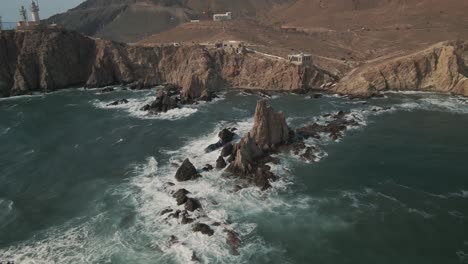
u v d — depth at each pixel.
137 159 81.38
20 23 158.12
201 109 116.88
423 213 57.66
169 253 51.19
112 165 79.06
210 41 179.12
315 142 85.25
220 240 53.09
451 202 60.25
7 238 56.03
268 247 51.56
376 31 197.50
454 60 120.56
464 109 105.19
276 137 81.25
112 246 53.19
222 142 86.44
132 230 56.50
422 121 97.44
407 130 91.44
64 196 67.38
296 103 118.69
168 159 80.44
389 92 124.69
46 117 114.62
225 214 59.12
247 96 131.00
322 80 135.50
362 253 49.97
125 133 98.19
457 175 68.62
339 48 174.38
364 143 84.44
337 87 130.88
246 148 74.44
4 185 72.12
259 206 61.12
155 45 164.50
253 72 143.25
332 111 108.81
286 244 52.09
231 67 144.75
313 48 171.50
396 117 101.25
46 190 69.88
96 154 85.25
